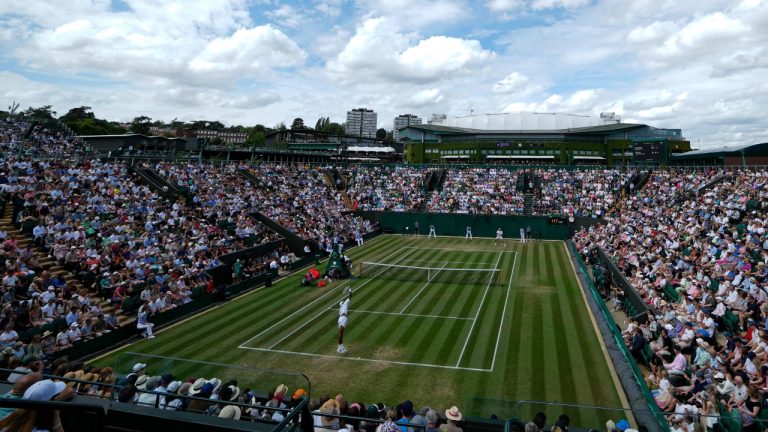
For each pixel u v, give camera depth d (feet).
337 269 122.01
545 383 58.13
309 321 86.22
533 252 160.35
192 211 137.18
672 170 202.69
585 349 69.26
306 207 188.24
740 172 160.35
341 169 252.83
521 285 111.14
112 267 90.63
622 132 380.17
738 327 64.64
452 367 64.18
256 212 156.87
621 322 85.20
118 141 261.44
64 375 41.63
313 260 145.18
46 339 63.77
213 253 113.60
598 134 386.11
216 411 34.19
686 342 60.64
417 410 52.19
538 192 221.66
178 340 76.33
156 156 201.87
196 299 93.81
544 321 82.99
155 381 38.52
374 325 83.41
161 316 83.87
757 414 41.81
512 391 56.24
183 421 30.78
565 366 63.21
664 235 120.88
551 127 432.66
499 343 72.69
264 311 93.09
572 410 36.63
